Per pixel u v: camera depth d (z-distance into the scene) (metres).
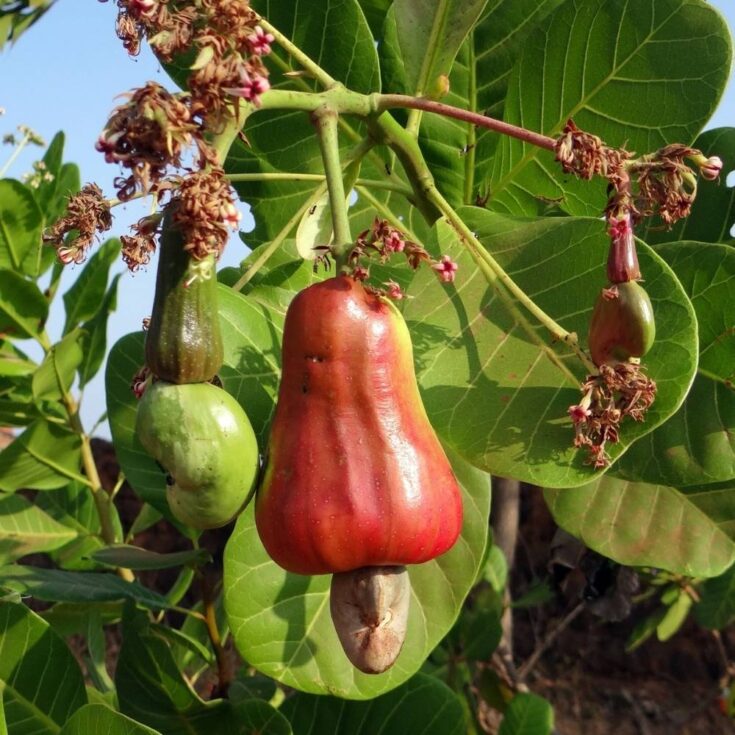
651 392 0.24
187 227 0.21
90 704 0.30
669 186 0.24
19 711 0.33
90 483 0.51
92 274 0.51
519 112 0.35
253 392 0.29
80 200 0.24
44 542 0.50
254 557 0.31
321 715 0.40
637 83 0.33
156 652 0.36
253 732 0.36
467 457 0.27
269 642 0.30
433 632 0.32
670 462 0.30
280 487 0.23
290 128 0.39
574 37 0.34
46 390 0.49
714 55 0.32
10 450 0.47
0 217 0.48
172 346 0.23
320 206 0.32
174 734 0.37
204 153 0.21
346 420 0.23
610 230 0.25
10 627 0.33
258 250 0.38
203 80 0.21
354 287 0.23
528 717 0.60
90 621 0.48
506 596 0.69
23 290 0.49
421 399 0.27
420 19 0.33
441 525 0.23
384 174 0.40
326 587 0.31
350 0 0.36
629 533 0.38
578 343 0.27
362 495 0.22
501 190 0.36
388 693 0.41
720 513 0.38
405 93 0.39
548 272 0.28
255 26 0.22
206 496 0.23
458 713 0.40
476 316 0.28
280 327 0.31
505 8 0.38
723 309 0.31
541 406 0.27
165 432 0.23
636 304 0.24
